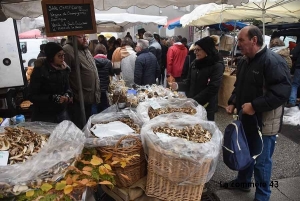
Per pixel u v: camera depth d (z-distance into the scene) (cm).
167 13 1662
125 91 296
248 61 218
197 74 284
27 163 122
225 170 306
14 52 337
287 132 423
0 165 119
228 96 548
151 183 150
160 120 171
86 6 177
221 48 779
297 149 363
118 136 154
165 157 137
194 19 549
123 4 212
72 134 151
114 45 745
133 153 150
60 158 131
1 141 133
